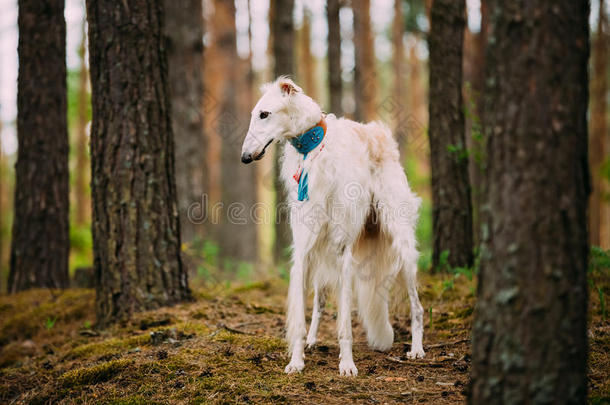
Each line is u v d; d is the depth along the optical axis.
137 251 4.69
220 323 4.42
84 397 3.16
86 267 6.33
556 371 2.10
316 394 2.99
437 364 3.50
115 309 4.69
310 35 16.14
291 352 3.65
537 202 2.10
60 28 6.32
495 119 2.20
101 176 4.70
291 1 9.95
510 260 2.14
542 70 2.10
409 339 4.18
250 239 13.27
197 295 5.16
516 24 2.12
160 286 4.75
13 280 6.19
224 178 13.05
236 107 12.82
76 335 4.73
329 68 10.20
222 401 2.94
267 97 3.51
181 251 4.98
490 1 2.23
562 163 2.10
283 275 6.54
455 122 5.78
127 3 4.63
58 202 6.29
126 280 4.68
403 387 3.10
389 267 4.01
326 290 3.91
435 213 5.88
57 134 6.30
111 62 4.65
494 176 2.21
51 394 3.29
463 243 5.77
